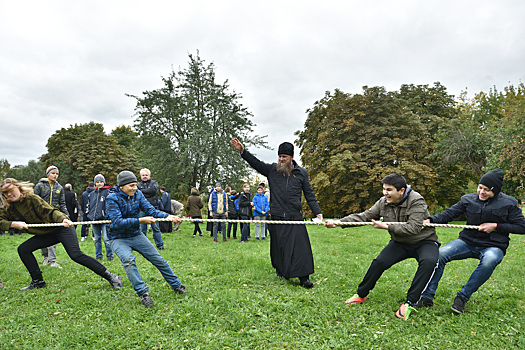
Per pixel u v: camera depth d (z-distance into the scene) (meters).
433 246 4.19
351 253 8.15
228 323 3.73
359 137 25.02
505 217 4.14
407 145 23.75
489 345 3.36
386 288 5.05
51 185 6.90
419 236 4.20
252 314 3.93
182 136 26.41
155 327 3.61
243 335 3.48
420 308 4.20
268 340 3.39
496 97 35.22
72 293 4.72
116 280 4.99
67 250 4.89
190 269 6.18
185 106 25.72
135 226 4.38
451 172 26.84
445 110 29.92
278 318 3.86
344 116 25.64
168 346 3.23
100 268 4.93
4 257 7.88
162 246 8.91
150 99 26.02
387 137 23.88
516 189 19.08
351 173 23.94
